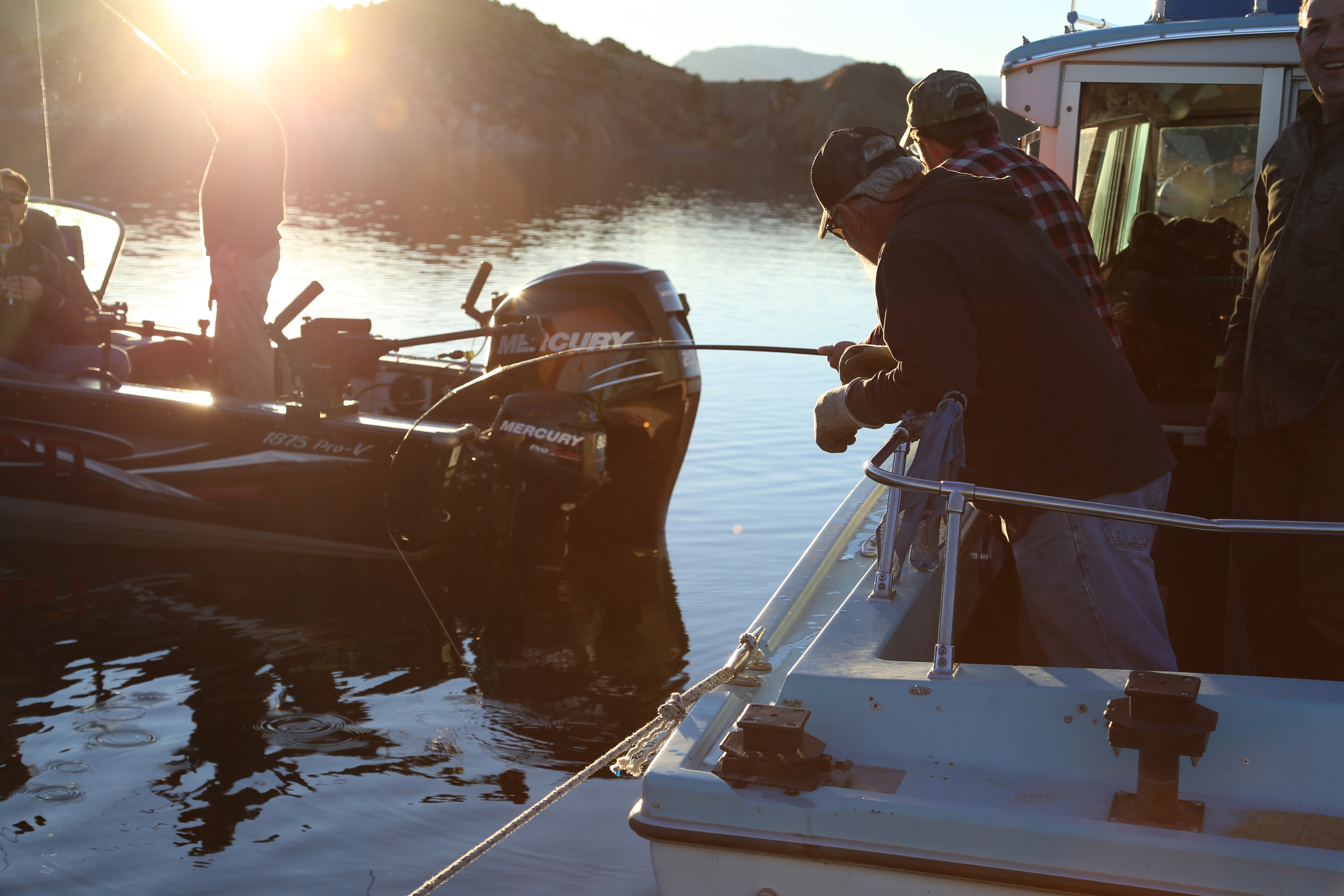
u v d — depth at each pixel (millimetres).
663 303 5633
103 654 4086
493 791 3176
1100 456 2150
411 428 5117
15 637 4234
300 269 14430
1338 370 2604
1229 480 3578
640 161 88438
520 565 5188
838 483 6504
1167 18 3836
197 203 23203
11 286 5707
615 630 4430
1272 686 1697
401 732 3529
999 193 2154
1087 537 2180
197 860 2787
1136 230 3779
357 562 5219
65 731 3471
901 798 1604
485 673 3996
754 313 12461
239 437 5320
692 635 4379
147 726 3525
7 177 5770
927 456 1988
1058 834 1521
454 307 11586
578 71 168250
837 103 156500
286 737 3469
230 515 5355
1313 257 2611
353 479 5172
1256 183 3242
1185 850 1473
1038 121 3746
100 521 5586
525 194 34688
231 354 5660
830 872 1612
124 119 101375
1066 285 2182
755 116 166500
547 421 5117
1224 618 3611
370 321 5484
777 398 8617
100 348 5852
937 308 2062
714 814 1651
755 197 37594
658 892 1892
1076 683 1744
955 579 1860
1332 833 1556
